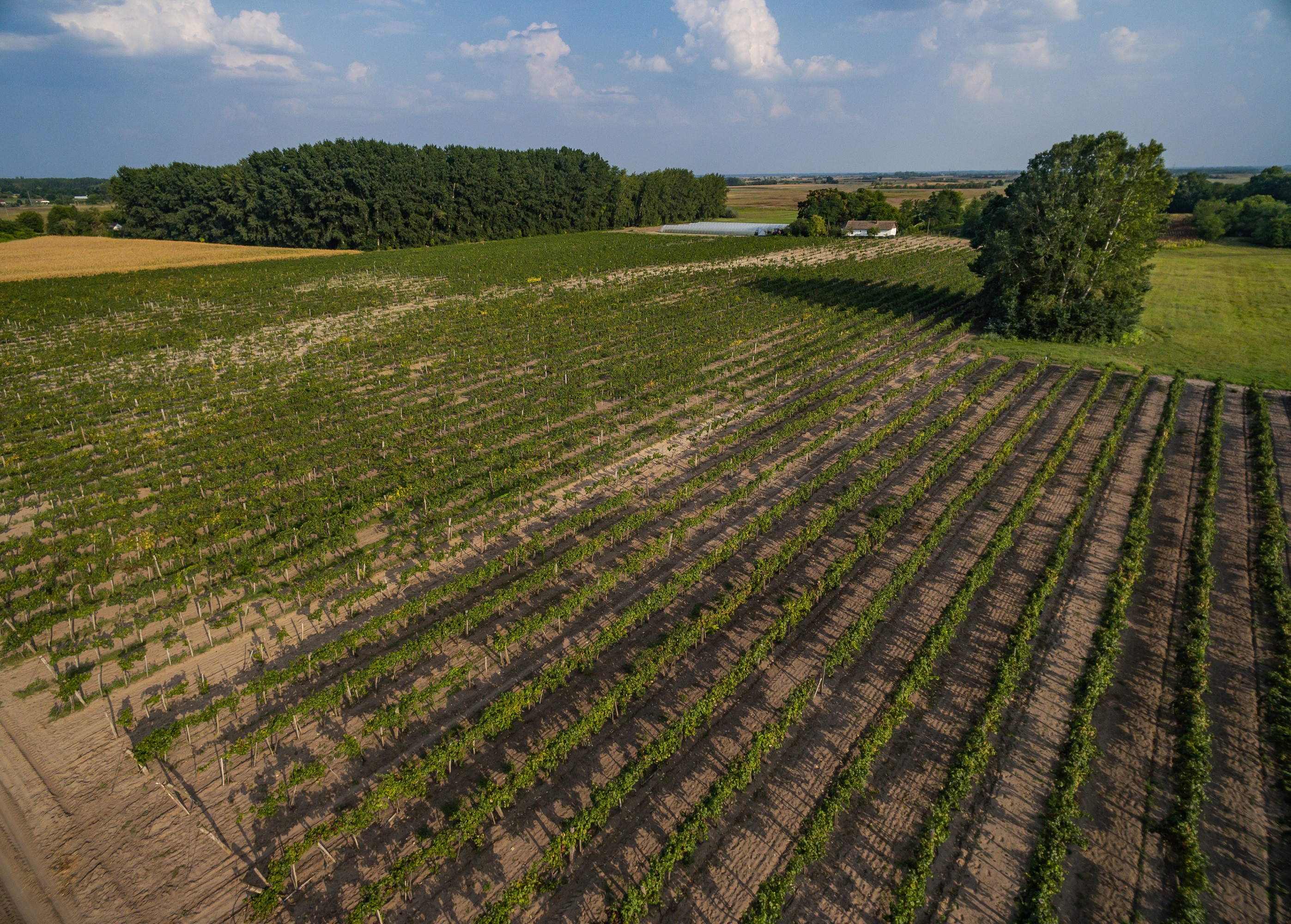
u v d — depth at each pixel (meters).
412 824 15.77
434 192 139.75
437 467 33.31
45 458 34.78
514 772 16.59
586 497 30.72
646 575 24.80
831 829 15.12
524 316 65.81
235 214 134.88
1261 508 29.27
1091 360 49.25
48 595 23.22
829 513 27.31
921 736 18.00
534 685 18.89
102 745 17.73
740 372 46.44
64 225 156.25
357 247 138.00
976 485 29.61
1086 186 50.97
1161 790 16.39
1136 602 23.09
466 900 14.14
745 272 91.50
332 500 29.95
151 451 35.16
